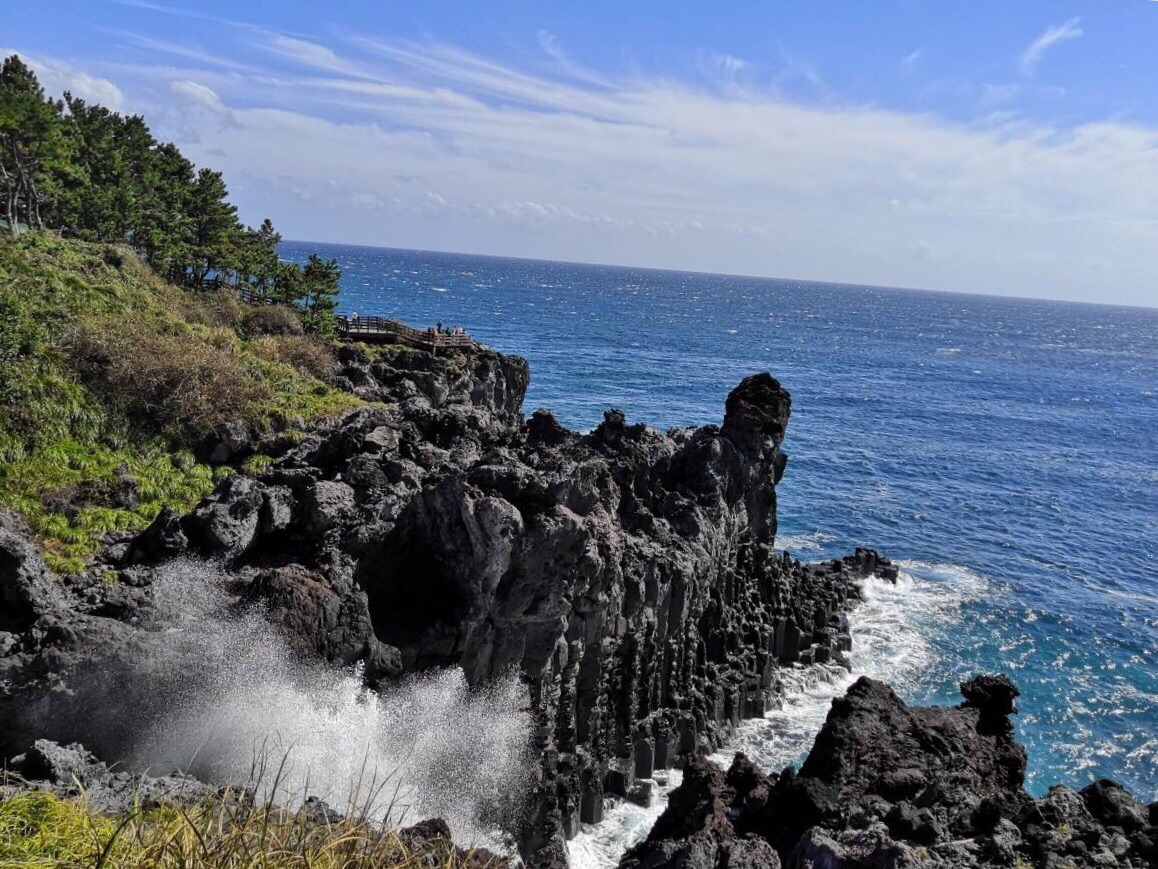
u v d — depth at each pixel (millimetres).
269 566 31625
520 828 32625
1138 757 46562
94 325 51875
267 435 51094
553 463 41031
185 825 11617
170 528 31328
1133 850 21656
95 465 43156
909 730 26250
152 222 82625
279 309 75562
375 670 30344
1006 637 60688
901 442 128500
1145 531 91188
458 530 32562
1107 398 197875
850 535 82750
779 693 49375
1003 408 170500
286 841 11773
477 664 33031
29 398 44062
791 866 18734
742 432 52719
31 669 23844
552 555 33031
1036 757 45969
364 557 32688
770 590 53688
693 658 44688
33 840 11672
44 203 77250
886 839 17781
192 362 51219
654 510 46406
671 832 25766
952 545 81688
